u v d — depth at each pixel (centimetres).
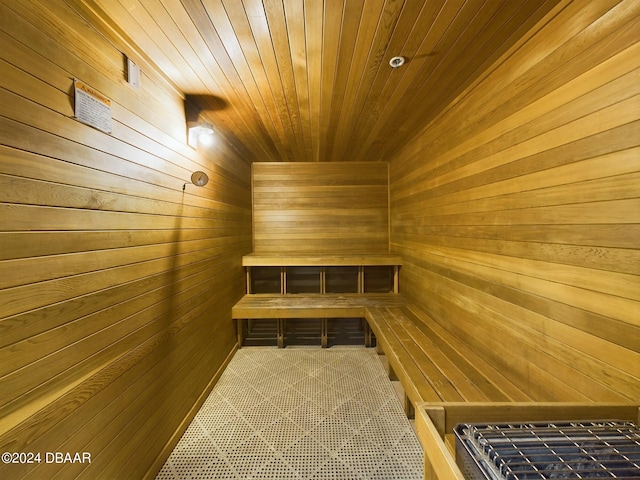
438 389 147
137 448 141
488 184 168
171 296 176
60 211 99
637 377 93
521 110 140
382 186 391
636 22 90
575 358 113
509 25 129
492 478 75
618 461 78
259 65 160
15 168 85
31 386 89
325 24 129
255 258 336
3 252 81
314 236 389
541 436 89
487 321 171
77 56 107
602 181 101
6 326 82
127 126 136
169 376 172
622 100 94
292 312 301
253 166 388
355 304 306
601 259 102
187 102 197
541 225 129
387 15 123
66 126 102
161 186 165
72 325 104
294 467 162
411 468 162
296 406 219
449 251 217
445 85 184
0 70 81
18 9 86
